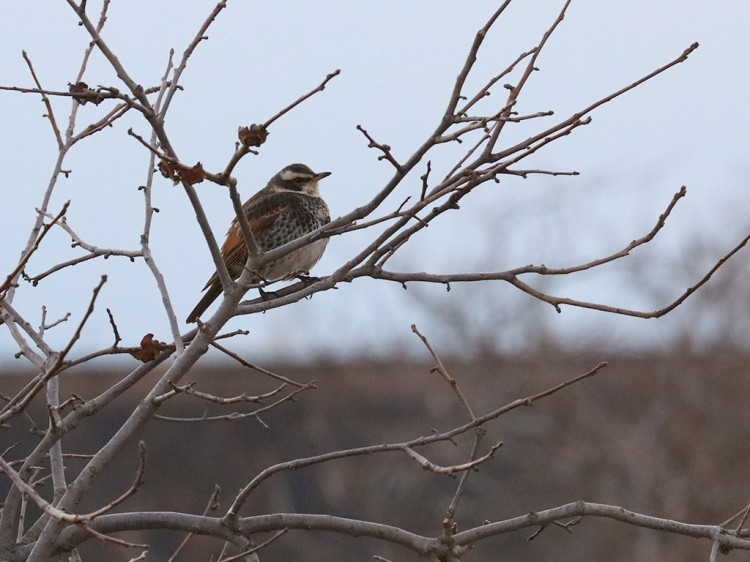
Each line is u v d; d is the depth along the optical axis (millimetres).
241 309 6125
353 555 18688
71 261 6523
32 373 17812
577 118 5762
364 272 6141
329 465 19812
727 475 19656
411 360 21391
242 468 19203
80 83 5852
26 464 6035
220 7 6449
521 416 20531
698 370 20547
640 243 5961
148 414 5969
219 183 5590
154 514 6285
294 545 18328
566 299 5941
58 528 5723
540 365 21016
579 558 19156
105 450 5906
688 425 20016
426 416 20766
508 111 5848
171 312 6277
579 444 20188
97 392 17906
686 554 18703
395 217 5961
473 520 19578
